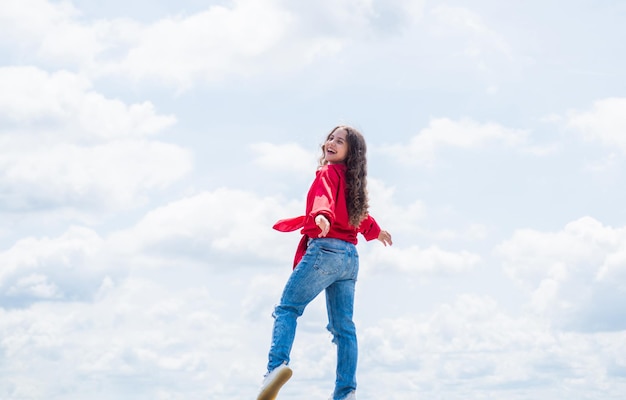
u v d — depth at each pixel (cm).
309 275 397
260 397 368
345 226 409
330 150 419
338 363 414
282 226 424
